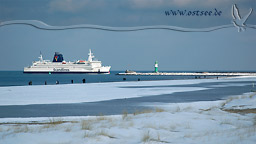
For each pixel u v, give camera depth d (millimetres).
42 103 32719
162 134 12492
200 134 12383
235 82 89938
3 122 18875
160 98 38188
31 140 10867
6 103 32656
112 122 15742
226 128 14008
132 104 31312
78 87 65625
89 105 30609
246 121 16125
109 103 32438
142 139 11336
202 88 60469
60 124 16109
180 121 15883
